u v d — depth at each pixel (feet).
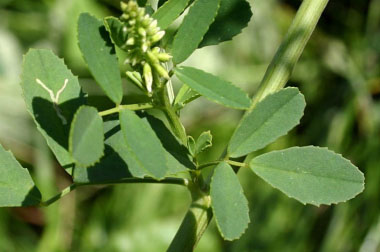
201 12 0.79
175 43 0.79
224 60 2.02
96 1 1.93
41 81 0.82
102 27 0.76
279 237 1.90
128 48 0.77
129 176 0.80
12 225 1.80
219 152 1.94
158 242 1.88
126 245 1.86
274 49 2.11
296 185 0.80
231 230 0.78
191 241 0.85
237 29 0.83
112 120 0.82
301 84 2.05
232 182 0.80
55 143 0.81
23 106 1.87
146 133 0.76
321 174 0.80
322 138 1.98
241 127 0.82
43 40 1.91
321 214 1.93
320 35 2.10
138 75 0.80
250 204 1.93
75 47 1.87
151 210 1.90
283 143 1.97
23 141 1.84
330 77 2.07
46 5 1.91
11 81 1.87
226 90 0.76
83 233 1.87
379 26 2.11
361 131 2.00
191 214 0.85
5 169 0.81
